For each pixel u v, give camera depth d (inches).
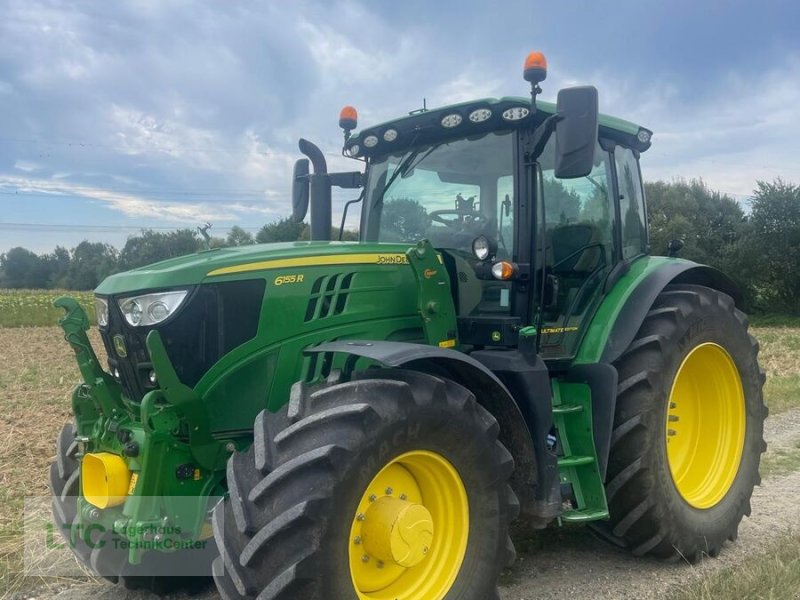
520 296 149.9
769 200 1237.1
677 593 141.6
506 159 155.7
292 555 99.3
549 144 162.6
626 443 154.0
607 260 175.3
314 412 110.9
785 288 1255.5
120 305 124.3
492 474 123.8
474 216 159.8
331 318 133.7
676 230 1280.8
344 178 187.5
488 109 150.9
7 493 194.5
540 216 155.7
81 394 144.5
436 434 116.2
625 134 184.5
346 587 103.3
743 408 182.4
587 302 167.6
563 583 149.3
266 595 98.4
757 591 135.8
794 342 761.6
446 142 165.8
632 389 155.3
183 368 121.0
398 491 119.7
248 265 127.3
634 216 191.6
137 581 139.1
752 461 181.8
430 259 142.9
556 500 136.3
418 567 120.6
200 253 138.7
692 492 171.8
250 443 126.6
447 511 122.5
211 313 123.2
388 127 169.0
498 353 143.1
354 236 184.5
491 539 123.8
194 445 118.7
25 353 580.1
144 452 116.4
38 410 317.7
